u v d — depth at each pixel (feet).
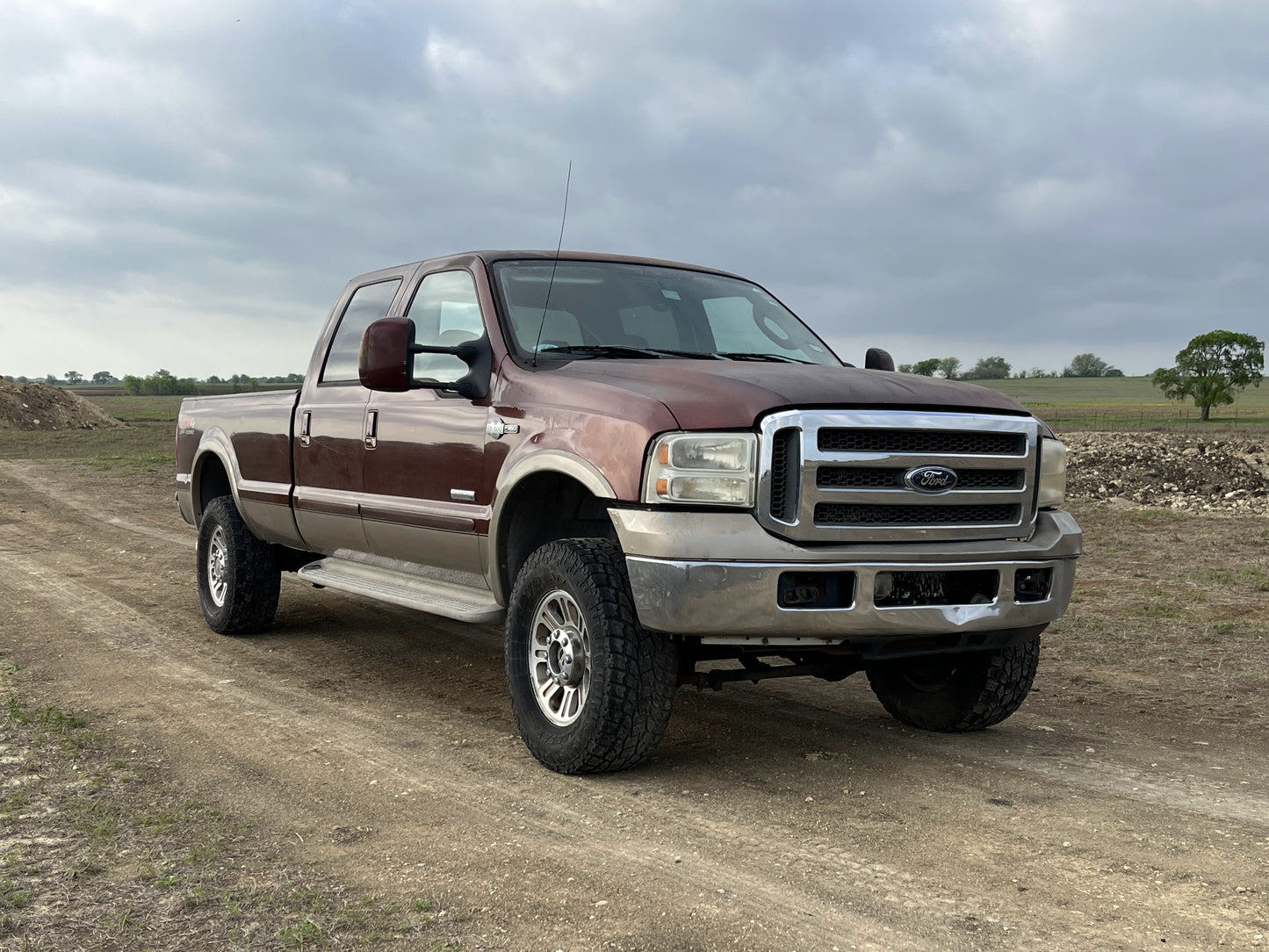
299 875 10.77
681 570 12.78
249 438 22.88
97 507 52.85
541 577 14.46
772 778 14.15
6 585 29.91
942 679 16.46
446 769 14.43
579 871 10.93
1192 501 62.64
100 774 13.93
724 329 18.13
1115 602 28.35
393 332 16.20
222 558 23.76
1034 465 14.42
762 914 9.93
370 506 18.65
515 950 9.15
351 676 20.04
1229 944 9.34
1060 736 16.44
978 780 14.14
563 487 16.07
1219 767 14.80
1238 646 23.11
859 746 15.81
